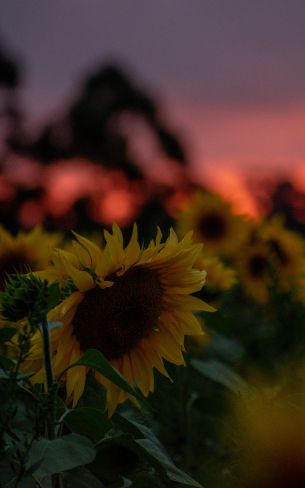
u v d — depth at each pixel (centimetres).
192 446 464
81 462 236
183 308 305
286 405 211
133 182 3122
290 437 207
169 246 300
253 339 591
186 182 3070
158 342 304
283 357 539
